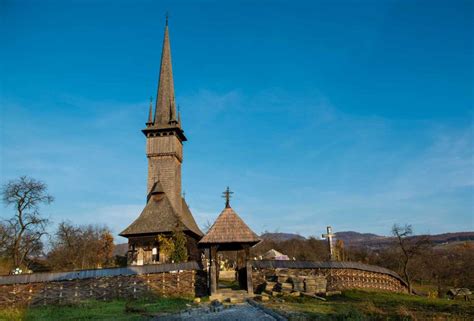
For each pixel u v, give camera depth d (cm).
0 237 4953
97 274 2588
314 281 2417
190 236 4862
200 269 2636
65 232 6531
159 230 4459
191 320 1588
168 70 5872
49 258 6328
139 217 4722
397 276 3197
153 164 5197
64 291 2520
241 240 2397
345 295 2383
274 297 2212
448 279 4056
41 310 2189
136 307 2086
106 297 2541
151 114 5484
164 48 6009
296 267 2689
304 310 1688
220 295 2342
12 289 2461
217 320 1559
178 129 5262
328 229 3512
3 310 2162
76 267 6003
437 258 4328
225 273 3956
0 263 5100
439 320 1395
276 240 8525
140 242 4509
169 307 2055
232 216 2511
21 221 4975
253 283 2586
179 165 5544
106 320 1719
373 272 2984
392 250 5031
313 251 7788
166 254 4156
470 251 4203
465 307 1744
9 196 4956
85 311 2059
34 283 2503
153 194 4962
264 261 2683
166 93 5697
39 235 5134
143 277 2595
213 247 2436
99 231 7306
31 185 5059
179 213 4950
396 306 1838
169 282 2592
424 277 4316
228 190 2620
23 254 5144
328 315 1546
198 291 2581
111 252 7088
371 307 1738
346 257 5541
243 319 1548
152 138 5275
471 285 3806
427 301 2106
